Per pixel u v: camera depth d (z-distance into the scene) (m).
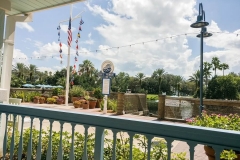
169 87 47.44
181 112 7.15
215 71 35.91
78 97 12.25
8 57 3.21
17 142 2.44
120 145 2.09
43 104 11.41
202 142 1.00
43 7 3.19
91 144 2.17
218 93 24.56
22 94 12.06
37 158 1.56
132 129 1.21
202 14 4.88
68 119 1.44
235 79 24.75
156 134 1.13
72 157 1.42
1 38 2.64
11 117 3.11
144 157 1.89
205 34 5.22
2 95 2.50
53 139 2.26
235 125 2.30
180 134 1.06
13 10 3.34
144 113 9.43
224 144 0.95
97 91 11.12
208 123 2.41
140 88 43.78
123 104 8.31
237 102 5.86
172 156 2.14
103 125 1.31
